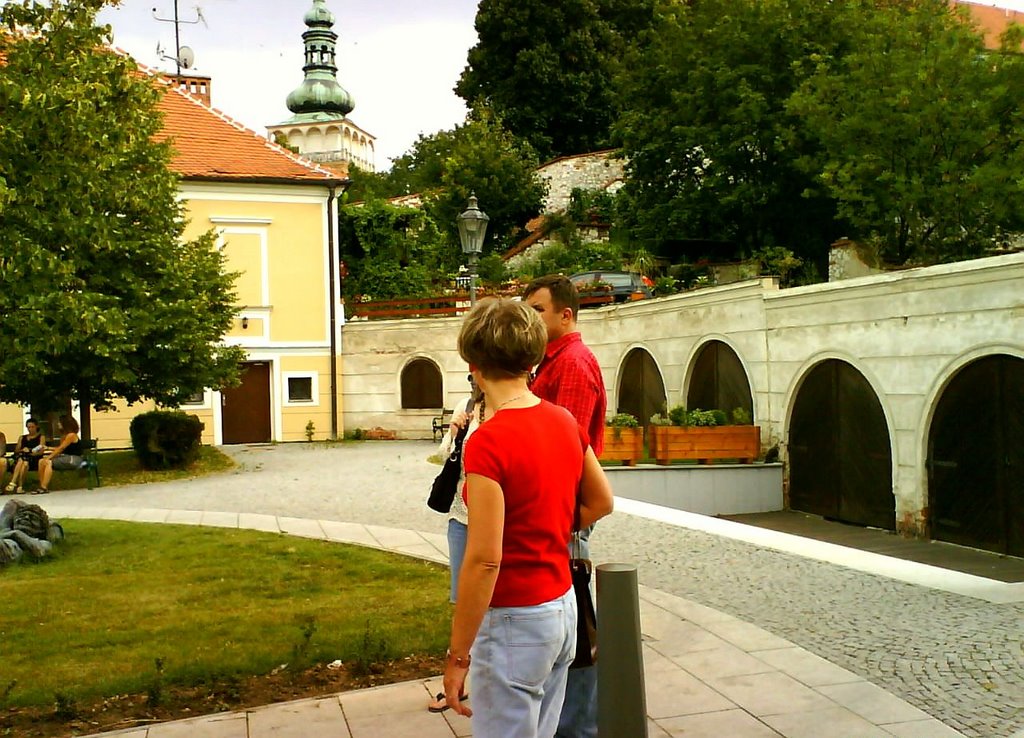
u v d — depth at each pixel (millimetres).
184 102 26781
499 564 2764
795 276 26859
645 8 52344
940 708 4926
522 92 48719
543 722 2990
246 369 25234
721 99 29859
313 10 69875
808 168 24875
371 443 24547
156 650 5996
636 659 3404
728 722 4734
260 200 25266
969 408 11969
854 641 6105
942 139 19438
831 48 28172
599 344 22094
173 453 17797
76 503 13852
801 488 15383
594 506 3246
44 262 8992
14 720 4863
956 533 12242
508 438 2836
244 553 9289
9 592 7699
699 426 15984
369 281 30188
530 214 41688
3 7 8977
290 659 5742
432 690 5215
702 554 9047
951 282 12055
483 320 3012
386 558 9047
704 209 31188
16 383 15766
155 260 16859
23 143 8453
